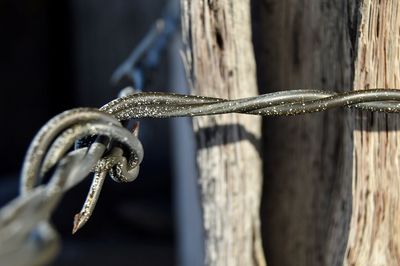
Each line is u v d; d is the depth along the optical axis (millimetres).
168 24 378
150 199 1073
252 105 234
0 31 1133
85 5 1127
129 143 203
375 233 266
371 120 260
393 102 236
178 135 604
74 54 1153
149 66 359
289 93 235
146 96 229
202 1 271
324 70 287
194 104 232
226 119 281
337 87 281
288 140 307
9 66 1150
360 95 235
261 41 303
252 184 288
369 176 264
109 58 1134
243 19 273
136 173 215
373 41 252
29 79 1163
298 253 311
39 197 171
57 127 190
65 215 1006
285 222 312
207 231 294
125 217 1044
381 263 266
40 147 188
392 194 263
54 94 1178
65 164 186
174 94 232
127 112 227
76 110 194
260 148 289
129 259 967
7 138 1162
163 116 231
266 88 304
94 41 1136
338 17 278
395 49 252
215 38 273
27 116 1174
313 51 291
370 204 265
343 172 280
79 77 1155
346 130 274
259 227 293
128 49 1122
